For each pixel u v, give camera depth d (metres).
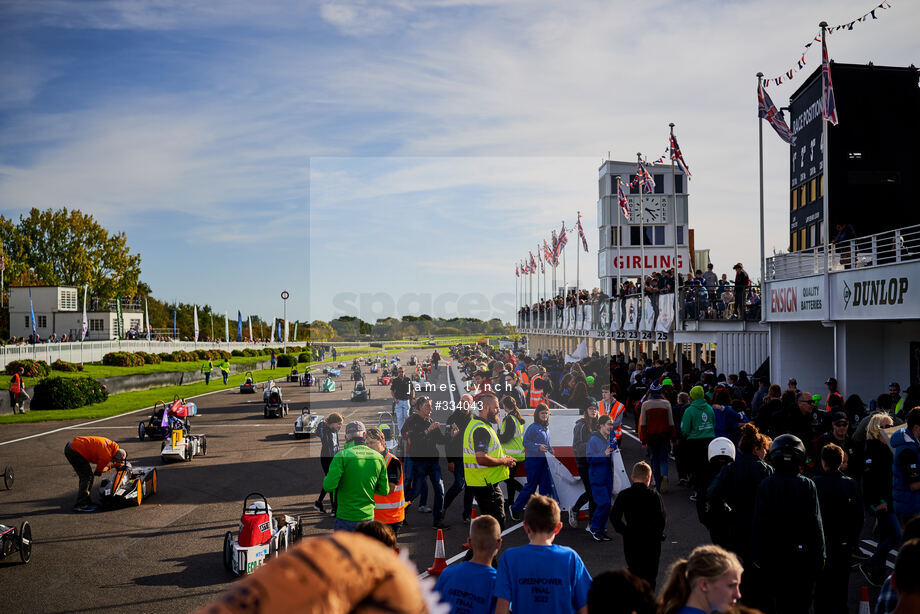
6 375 46.34
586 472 11.12
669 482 15.55
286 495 15.70
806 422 12.34
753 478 7.44
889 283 17.59
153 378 54.47
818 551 6.38
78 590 9.70
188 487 16.97
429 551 10.76
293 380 56.59
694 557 4.05
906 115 28.67
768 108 22.95
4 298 88.00
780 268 24.47
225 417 33.72
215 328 135.88
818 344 24.92
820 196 29.05
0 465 20.78
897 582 3.74
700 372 23.28
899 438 8.41
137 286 119.50
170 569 10.59
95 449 14.77
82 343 61.38
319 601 0.89
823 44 20.19
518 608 4.89
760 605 6.90
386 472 8.56
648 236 60.81
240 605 0.85
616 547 10.73
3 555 10.68
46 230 106.38
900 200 28.50
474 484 9.76
